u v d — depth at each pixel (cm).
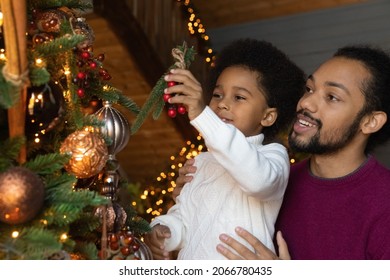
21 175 74
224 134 102
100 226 96
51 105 83
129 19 340
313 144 122
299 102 125
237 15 438
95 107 109
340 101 121
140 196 360
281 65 132
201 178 125
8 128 83
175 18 384
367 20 399
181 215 125
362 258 119
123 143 101
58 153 86
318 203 126
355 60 124
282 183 116
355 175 124
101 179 103
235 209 117
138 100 380
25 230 75
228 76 127
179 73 100
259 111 127
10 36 74
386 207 118
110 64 361
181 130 388
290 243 127
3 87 74
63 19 97
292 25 425
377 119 125
